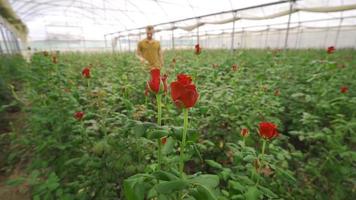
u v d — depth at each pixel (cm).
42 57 550
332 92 317
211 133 255
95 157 175
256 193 124
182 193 106
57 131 225
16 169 288
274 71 430
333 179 197
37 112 267
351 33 1664
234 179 140
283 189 181
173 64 518
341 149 190
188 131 107
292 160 226
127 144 165
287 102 357
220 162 242
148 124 107
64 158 207
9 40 1611
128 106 219
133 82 379
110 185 178
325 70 365
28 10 1934
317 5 880
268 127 138
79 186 177
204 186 88
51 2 1728
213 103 257
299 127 302
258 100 291
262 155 146
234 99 283
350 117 272
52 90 322
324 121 293
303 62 529
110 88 297
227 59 636
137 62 584
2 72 601
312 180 204
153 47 537
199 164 254
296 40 1836
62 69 467
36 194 160
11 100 479
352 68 502
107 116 230
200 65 509
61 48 3123
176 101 93
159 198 98
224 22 1260
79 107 252
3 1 984
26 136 273
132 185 91
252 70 518
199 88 332
